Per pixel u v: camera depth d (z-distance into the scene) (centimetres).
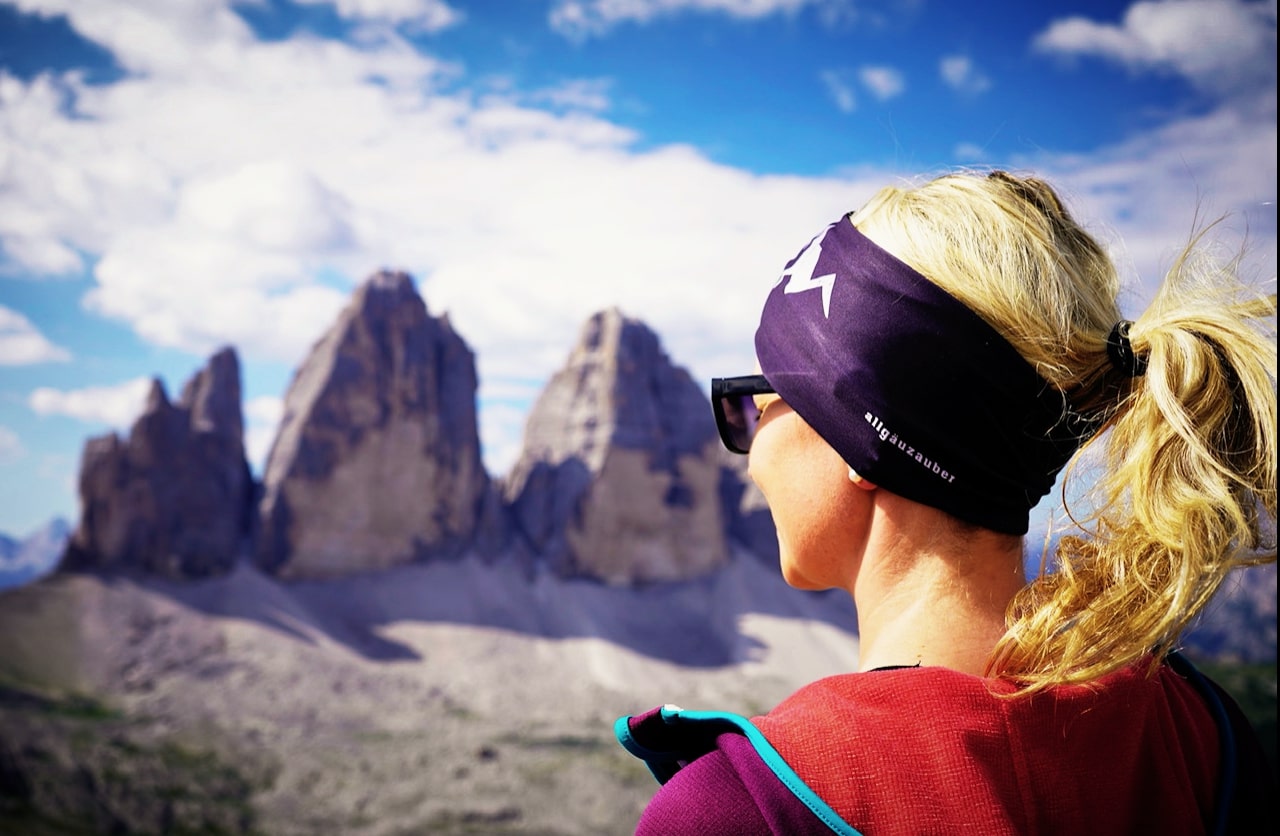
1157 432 122
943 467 120
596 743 15050
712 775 107
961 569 124
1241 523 117
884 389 120
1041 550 125
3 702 13575
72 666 15975
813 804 101
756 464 136
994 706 110
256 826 11588
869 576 128
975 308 121
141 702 15175
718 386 137
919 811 102
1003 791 105
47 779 11512
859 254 126
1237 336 124
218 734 14188
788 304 132
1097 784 113
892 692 111
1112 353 126
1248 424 122
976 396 119
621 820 12169
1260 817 135
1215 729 138
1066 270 128
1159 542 117
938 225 127
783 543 135
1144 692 125
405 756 14050
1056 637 116
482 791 12794
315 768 13388
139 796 11706
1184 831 120
